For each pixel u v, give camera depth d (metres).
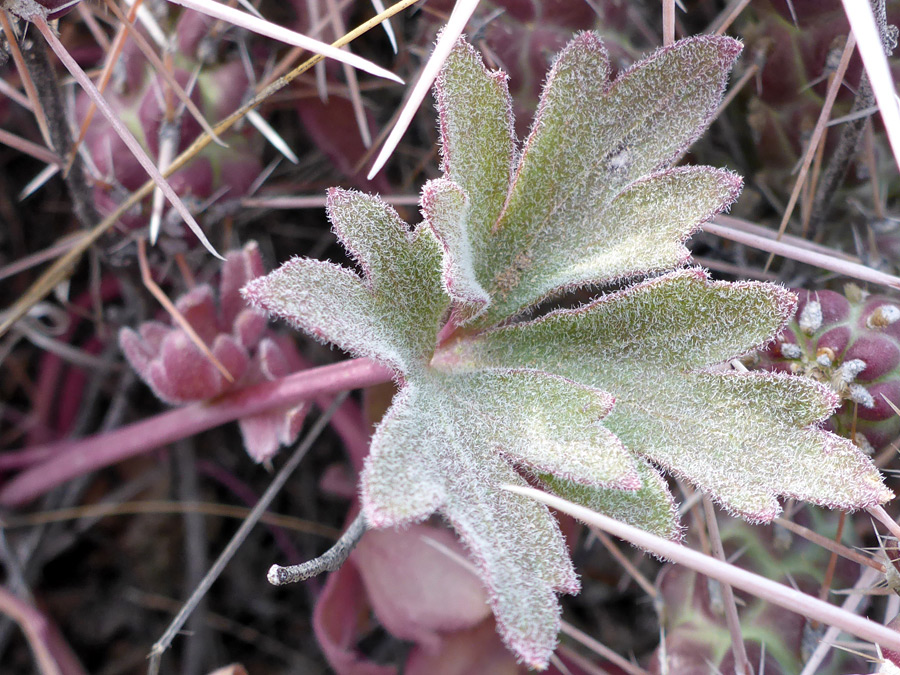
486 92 0.09
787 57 0.11
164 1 0.11
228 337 0.11
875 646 0.10
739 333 0.09
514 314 0.09
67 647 0.13
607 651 0.11
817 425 0.09
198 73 0.11
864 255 0.12
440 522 0.12
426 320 0.09
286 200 0.12
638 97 0.09
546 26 0.11
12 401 0.15
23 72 0.10
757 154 0.12
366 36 0.14
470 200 0.09
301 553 0.15
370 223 0.09
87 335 0.15
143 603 0.14
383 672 0.11
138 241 0.12
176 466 0.14
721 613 0.10
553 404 0.09
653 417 0.09
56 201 0.14
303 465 0.14
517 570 0.08
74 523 0.14
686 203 0.09
